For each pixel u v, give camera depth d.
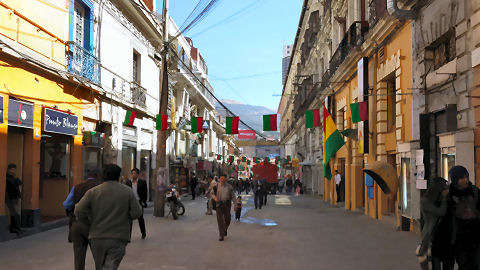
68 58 12.56
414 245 8.54
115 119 16.53
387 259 7.16
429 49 10.12
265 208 18.64
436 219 4.49
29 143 10.70
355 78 17.19
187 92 31.47
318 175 29.45
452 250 4.48
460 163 7.79
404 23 11.56
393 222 12.39
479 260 4.35
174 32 27.48
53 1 11.77
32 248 8.14
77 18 13.83
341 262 6.91
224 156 59.09
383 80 13.82
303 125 39.25
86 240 5.45
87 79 13.31
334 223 12.52
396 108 12.13
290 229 11.13
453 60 8.68
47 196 12.76
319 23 27.97
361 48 15.42
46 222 11.28
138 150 19.41
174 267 6.51
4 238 9.05
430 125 9.74
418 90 10.42
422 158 9.62
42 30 11.22
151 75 21.45
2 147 9.34
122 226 4.48
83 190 5.45
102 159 15.81
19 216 10.12
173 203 13.80
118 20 16.83
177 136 29.36
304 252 7.80
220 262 6.89
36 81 10.95
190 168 33.84
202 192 32.03
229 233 10.36
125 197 4.54
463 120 8.27
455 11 8.58
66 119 12.30
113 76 16.27
